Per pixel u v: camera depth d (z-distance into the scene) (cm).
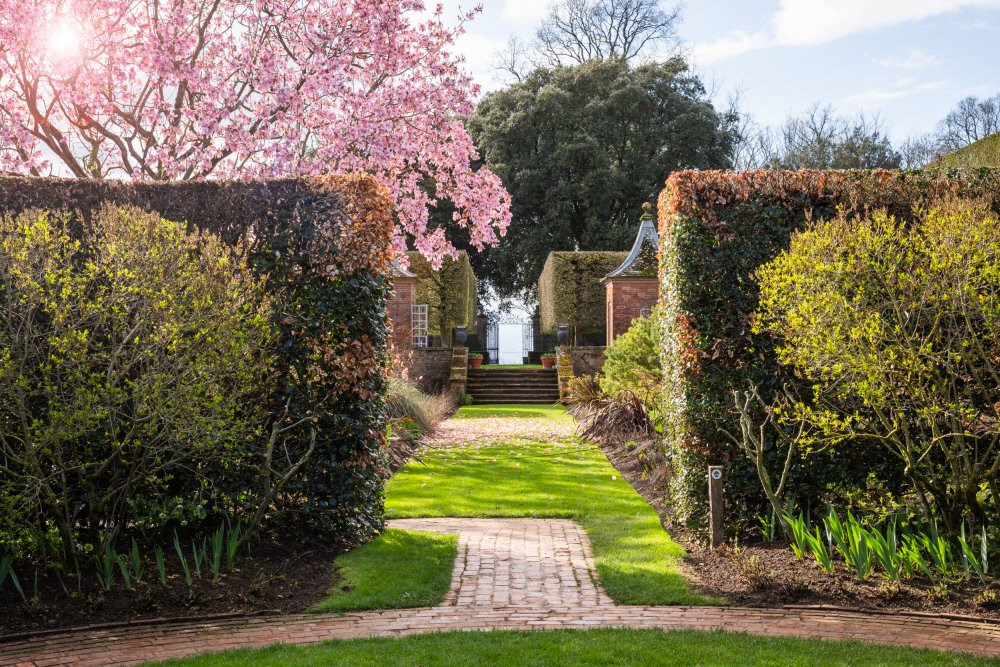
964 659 434
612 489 973
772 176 749
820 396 699
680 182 750
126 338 562
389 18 1259
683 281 748
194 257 621
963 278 590
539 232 3416
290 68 1245
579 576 629
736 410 733
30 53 1103
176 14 1187
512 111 3525
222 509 698
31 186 699
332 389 726
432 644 464
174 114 1212
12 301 555
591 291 2853
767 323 720
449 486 989
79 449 646
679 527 784
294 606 557
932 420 614
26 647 477
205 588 584
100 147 1346
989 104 4384
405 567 646
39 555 612
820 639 476
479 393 2253
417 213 1376
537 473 1080
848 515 657
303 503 720
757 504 736
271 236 726
